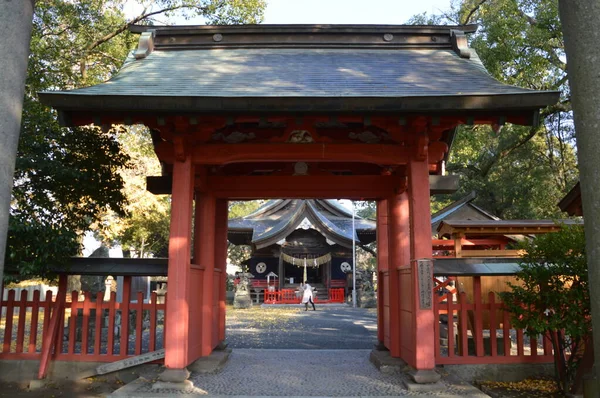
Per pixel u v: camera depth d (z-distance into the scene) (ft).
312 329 48.47
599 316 8.45
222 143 21.91
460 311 24.14
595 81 8.80
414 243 20.24
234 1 53.06
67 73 40.19
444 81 21.39
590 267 8.66
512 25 52.39
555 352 22.21
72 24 45.68
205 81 21.24
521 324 21.38
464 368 23.54
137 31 27.17
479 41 53.88
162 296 53.62
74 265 24.08
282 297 94.12
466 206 55.21
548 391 21.99
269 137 22.66
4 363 23.71
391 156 21.30
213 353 25.08
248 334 44.14
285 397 18.16
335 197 26.96
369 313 70.79
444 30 27.04
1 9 11.18
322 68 23.89
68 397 21.38
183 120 19.45
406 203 26.07
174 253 20.04
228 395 18.39
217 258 28.58
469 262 24.50
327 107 17.97
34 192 25.27
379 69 23.65
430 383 19.22
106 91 18.95
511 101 17.56
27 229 21.80
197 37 27.25
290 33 27.32
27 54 11.78
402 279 23.44
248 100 17.79
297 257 98.99
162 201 75.36
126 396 18.20
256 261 104.47
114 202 28.32
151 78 21.66
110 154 28.40
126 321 23.81
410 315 21.47
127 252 99.40
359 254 152.87
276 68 23.82
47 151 25.63
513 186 83.61
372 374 22.26
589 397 15.57
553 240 21.53
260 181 26.53
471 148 60.29
